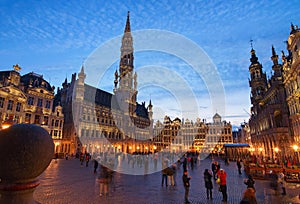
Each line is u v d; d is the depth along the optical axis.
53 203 10.98
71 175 21.08
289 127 38.62
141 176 22.11
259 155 53.50
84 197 12.33
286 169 19.16
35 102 54.56
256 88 60.62
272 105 41.66
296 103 34.69
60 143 59.97
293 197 13.15
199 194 13.90
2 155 2.86
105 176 13.35
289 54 41.38
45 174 21.52
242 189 15.80
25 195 3.03
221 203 11.72
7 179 3.00
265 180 19.95
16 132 3.03
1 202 2.89
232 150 53.19
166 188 15.66
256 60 64.06
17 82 47.69
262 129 51.12
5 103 43.19
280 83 40.88
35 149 3.01
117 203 11.20
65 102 69.44
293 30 33.81
